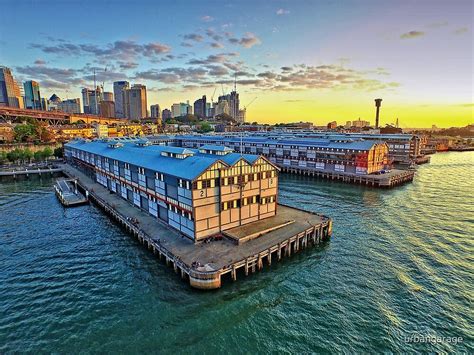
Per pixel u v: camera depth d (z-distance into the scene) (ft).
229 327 92.17
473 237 159.12
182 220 143.13
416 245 149.07
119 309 99.96
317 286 114.11
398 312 99.35
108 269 125.39
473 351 83.66
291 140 406.62
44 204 221.87
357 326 92.94
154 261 131.44
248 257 118.32
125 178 206.18
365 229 170.81
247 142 432.66
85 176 305.53
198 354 81.97
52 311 99.35
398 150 431.02
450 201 230.89
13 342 86.28
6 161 385.09
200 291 108.17
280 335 89.15
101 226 175.22
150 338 87.45
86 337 87.97
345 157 321.52
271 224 153.89
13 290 111.24
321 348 84.43
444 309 100.89
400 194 254.27
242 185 148.56
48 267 127.95
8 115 619.26
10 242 153.28
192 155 171.12
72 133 574.97
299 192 262.67
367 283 116.06
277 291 110.73
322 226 153.89
